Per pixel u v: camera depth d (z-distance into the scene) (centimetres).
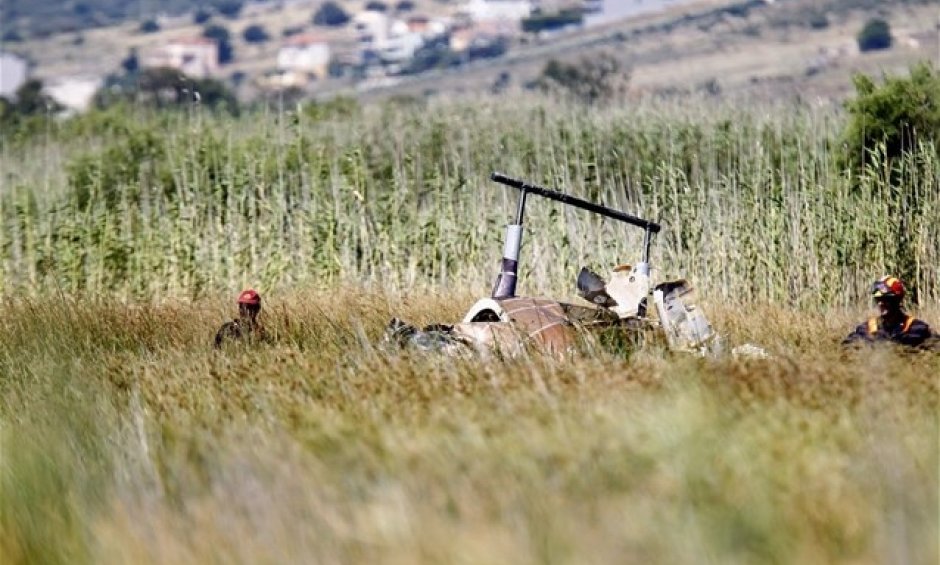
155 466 3136
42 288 8250
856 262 7212
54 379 4238
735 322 5203
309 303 6116
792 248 7300
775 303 6769
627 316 4569
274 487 2842
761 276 7344
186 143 11294
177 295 8175
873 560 2342
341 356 4409
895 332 4441
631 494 2622
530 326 4394
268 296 7688
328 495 2761
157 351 5100
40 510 3133
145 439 3347
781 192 7550
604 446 2812
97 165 10925
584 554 2397
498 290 4791
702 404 3045
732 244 7438
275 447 3092
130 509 2902
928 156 7450
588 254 7788
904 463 2661
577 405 3194
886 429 2873
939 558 2316
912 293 7138
